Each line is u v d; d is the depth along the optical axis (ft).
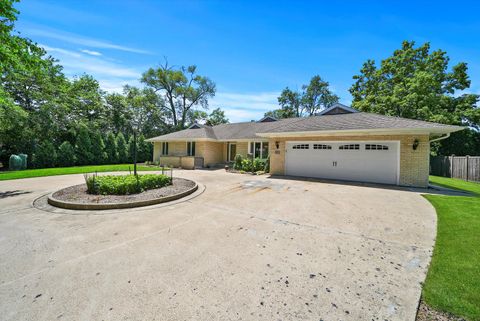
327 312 7.02
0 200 22.16
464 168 41.91
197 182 34.06
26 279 8.78
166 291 8.05
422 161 30.09
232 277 8.98
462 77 65.57
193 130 69.41
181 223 15.69
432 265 9.82
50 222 15.83
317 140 38.24
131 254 10.97
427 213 18.13
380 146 32.96
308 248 11.75
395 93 65.98
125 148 80.12
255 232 14.02
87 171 47.75
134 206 19.83
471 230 13.78
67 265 9.87
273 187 29.94
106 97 88.69
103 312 6.96
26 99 59.47
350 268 9.73
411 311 7.04
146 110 106.11
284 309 7.15
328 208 19.74
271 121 68.49
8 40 22.52
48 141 59.16
